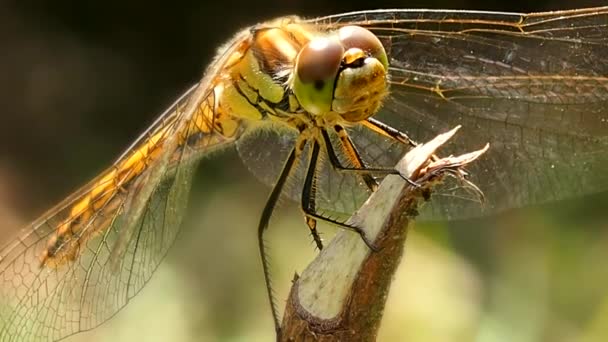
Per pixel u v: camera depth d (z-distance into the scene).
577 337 0.25
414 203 0.19
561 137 0.21
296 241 0.26
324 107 0.21
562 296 0.25
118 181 0.21
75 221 0.21
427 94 0.22
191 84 0.39
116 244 0.21
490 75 0.21
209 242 0.28
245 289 0.26
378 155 0.22
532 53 0.21
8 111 0.37
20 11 0.41
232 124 0.21
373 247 0.19
